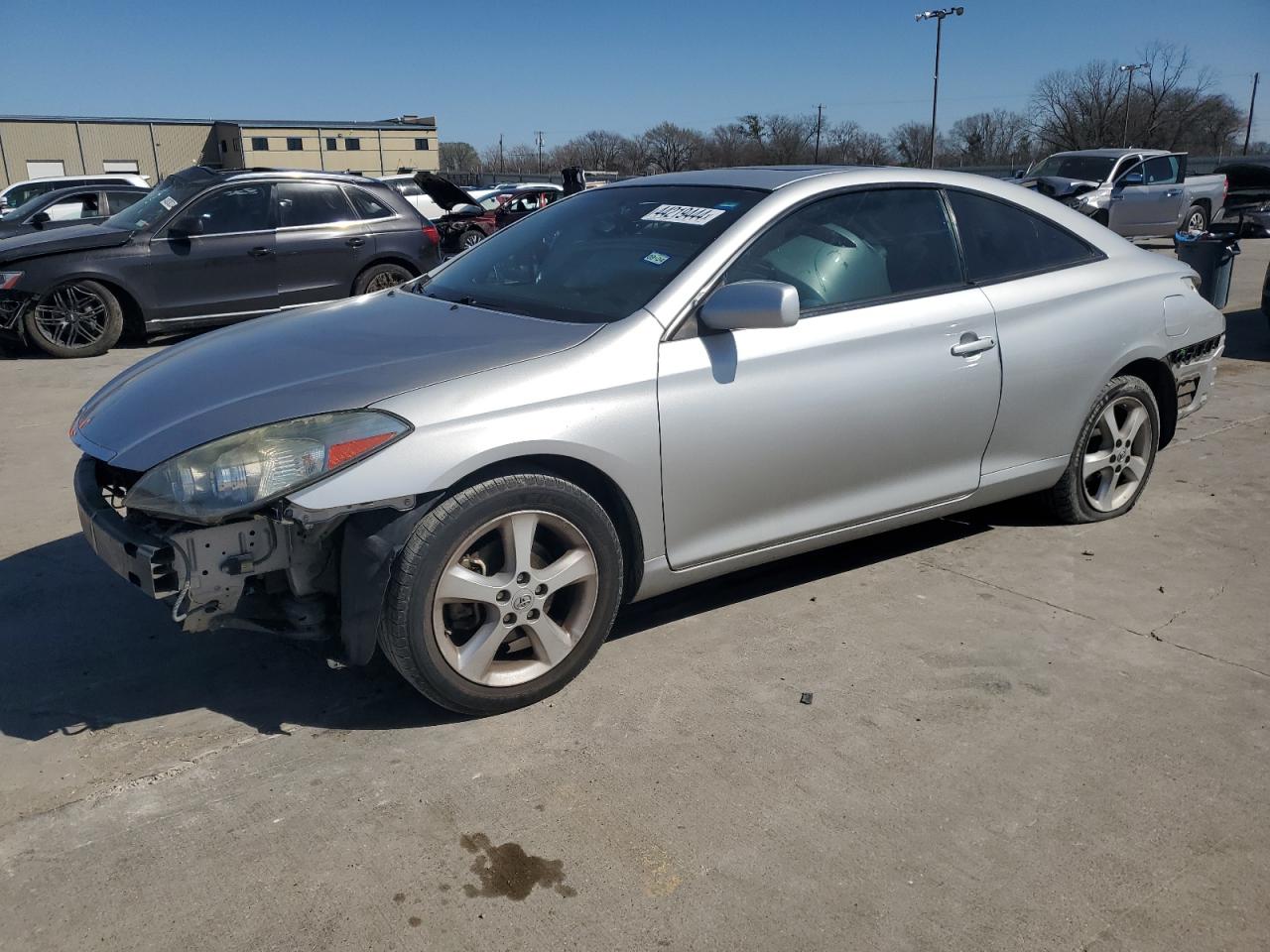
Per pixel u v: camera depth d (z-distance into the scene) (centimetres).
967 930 218
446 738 289
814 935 216
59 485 518
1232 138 5662
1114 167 1753
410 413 269
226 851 242
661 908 224
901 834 248
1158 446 467
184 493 258
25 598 381
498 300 349
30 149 5500
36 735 292
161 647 345
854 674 324
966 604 375
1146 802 260
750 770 273
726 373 316
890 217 371
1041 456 412
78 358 894
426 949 212
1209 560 414
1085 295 413
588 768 274
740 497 329
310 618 281
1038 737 289
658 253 337
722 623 360
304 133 6412
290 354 311
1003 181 416
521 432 279
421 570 271
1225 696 312
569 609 310
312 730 294
